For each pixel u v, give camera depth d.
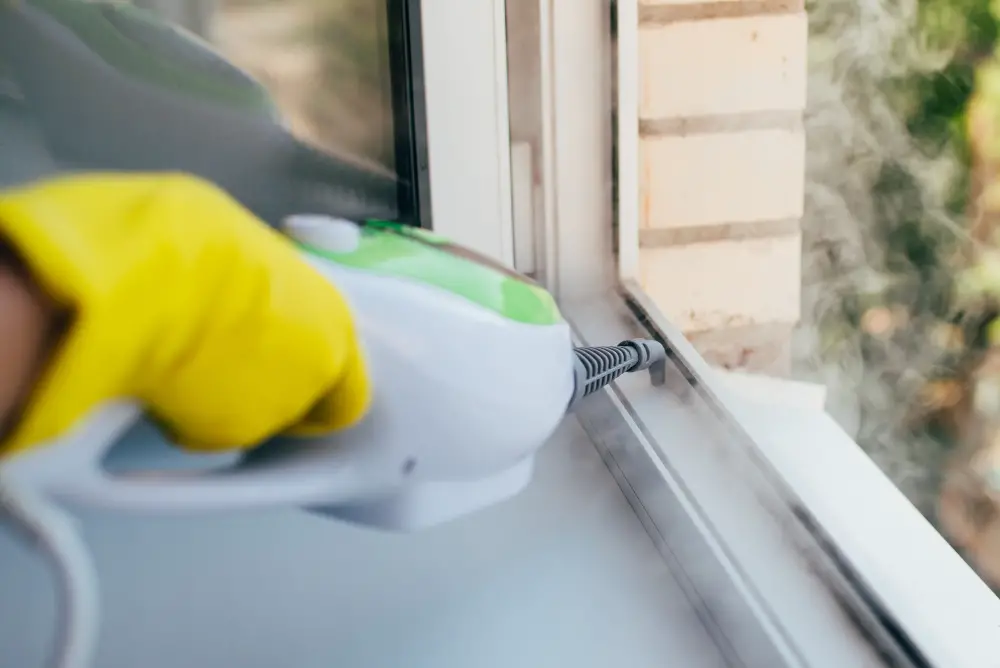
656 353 0.59
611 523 0.54
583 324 0.68
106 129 0.63
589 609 0.47
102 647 0.45
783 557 0.47
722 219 0.76
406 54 0.64
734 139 0.74
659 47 0.71
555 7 0.65
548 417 0.45
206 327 0.31
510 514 0.54
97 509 0.32
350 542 0.52
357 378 0.37
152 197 0.31
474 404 0.41
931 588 0.44
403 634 0.46
